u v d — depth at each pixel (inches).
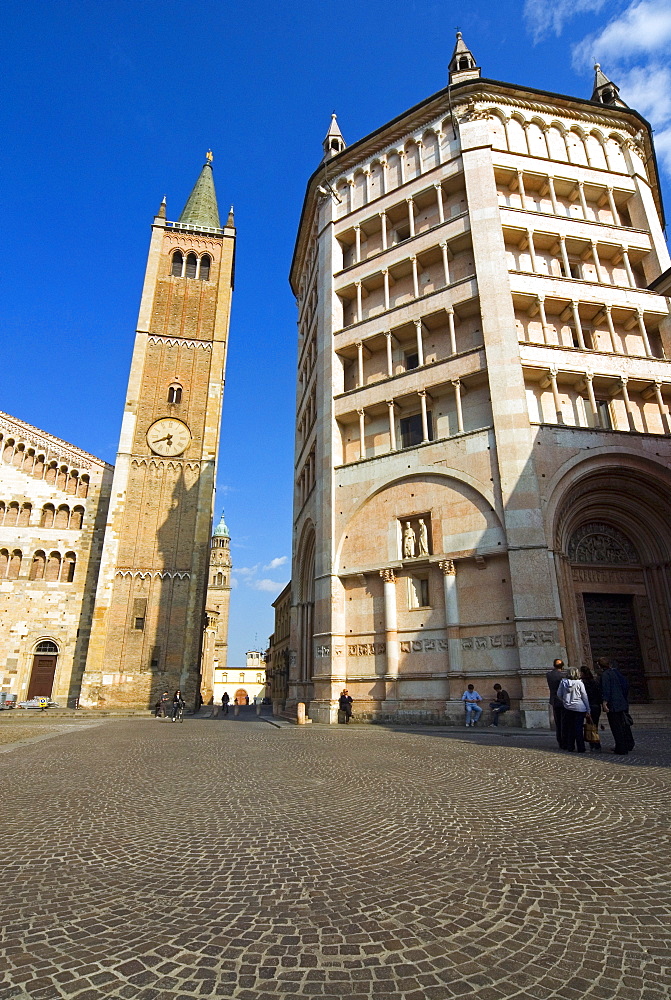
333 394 1289.4
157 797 386.0
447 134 1302.9
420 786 397.7
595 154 1320.1
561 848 254.8
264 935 175.6
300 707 1063.6
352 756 561.6
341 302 1392.7
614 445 1019.9
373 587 1116.5
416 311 1201.4
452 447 1059.3
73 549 2034.9
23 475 2080.5
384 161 1412.4
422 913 189.6
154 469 2096.5
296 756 578.6
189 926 183.3
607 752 543.5
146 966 157.2
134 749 682.2
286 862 245.3
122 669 1846.7
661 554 1064.8
